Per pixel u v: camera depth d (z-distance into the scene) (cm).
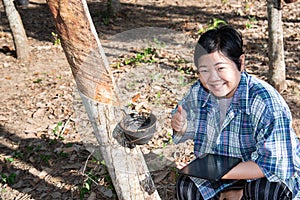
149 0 982
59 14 247
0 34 847
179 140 272
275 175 254
